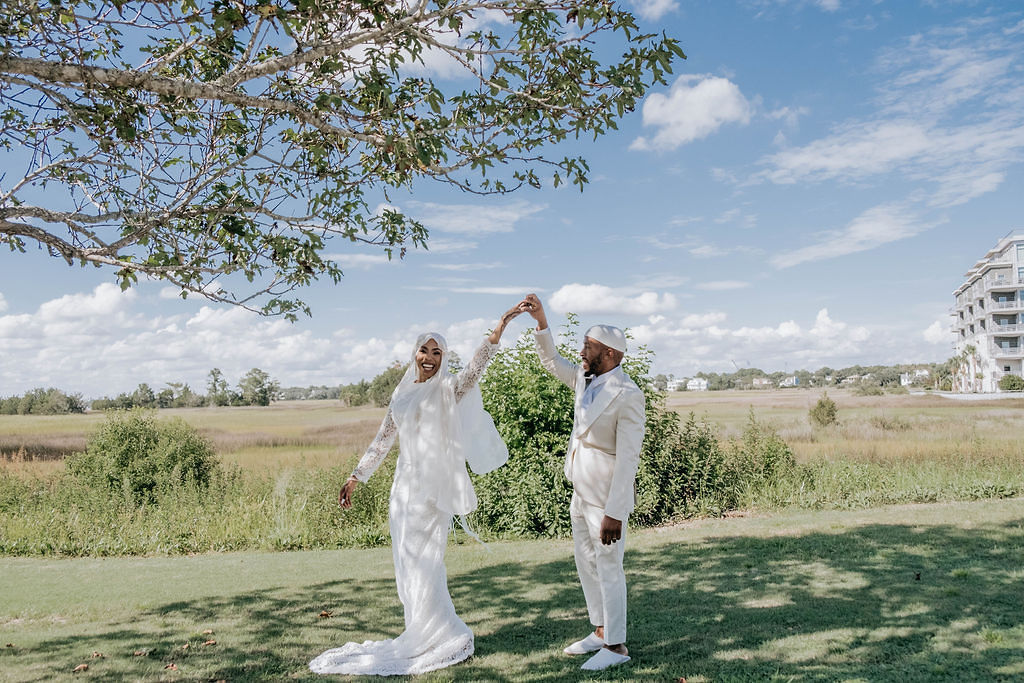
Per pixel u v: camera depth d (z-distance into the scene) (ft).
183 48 12.37
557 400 32.99
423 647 13.26
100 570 26.45
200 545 32.71
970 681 11.60
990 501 34.88
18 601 21.03
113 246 13.25
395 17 12.88
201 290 13.94
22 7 12.05
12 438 61.11
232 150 15.15
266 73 11.87
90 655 14.62
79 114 11.27
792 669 12.37
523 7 13.61
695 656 13.32
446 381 14.49
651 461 34.55
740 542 25.58
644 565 22.56
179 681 12.71
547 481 32.55
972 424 71.36
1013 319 292.81
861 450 50.98
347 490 14.96
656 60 13.42
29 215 12.87
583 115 13.96
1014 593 17.08
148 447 43.62
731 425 51.44
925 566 20.43
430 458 14.06
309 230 15.42
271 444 68.95
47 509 38.75
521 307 14.64
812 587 18.52
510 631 15.56
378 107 11.82
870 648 13.42
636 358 35.81
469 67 13.98
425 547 13.82
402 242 16.88
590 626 15.72
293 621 17.12
